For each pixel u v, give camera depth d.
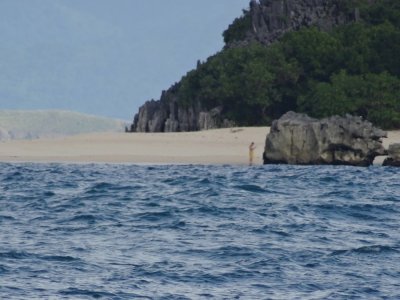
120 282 69.06
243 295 66.12
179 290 67.19
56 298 64.56
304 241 85.56
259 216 101.75
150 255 78.38
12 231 91.00
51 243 83.81
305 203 114.19
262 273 72.31
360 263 76.19
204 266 74.38
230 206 110.38
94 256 77.75
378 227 95.69
